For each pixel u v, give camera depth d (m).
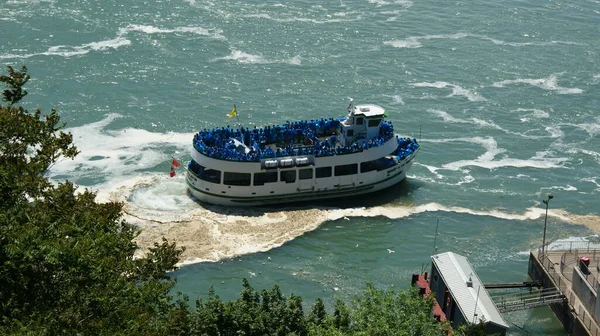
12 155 118.69
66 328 92.12
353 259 198.75
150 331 100.50
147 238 197.62
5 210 106.00
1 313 92.56
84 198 123.19
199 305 132.00
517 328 179.62
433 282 181.25
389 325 125.62
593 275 184.50
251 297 133.12
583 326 172.00
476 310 162.88
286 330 126.31
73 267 98.25
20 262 94.06
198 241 199.50
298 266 194.12
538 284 189.38
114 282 102.56
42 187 114.56
